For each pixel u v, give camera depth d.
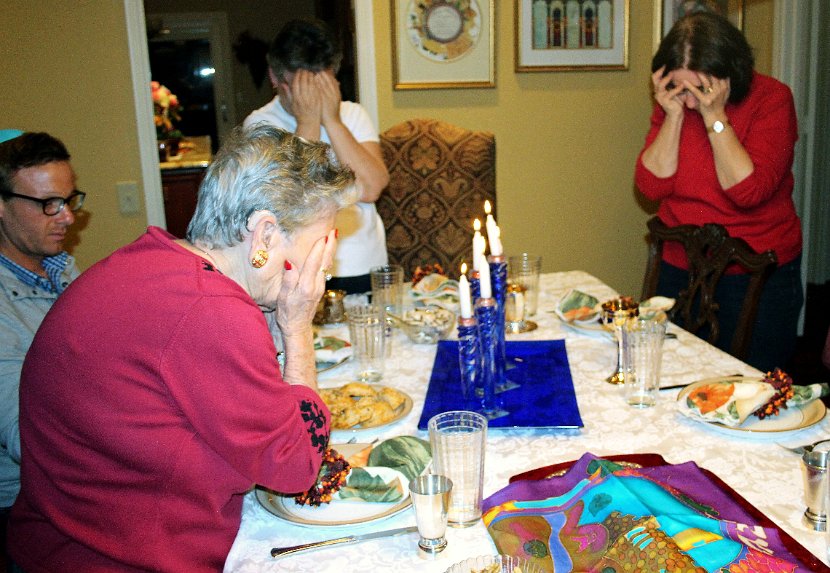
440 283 2.16
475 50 3.39
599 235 3.79
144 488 1.02
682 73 2.23
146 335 0.97
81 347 0.99
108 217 3.16
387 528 1.07
